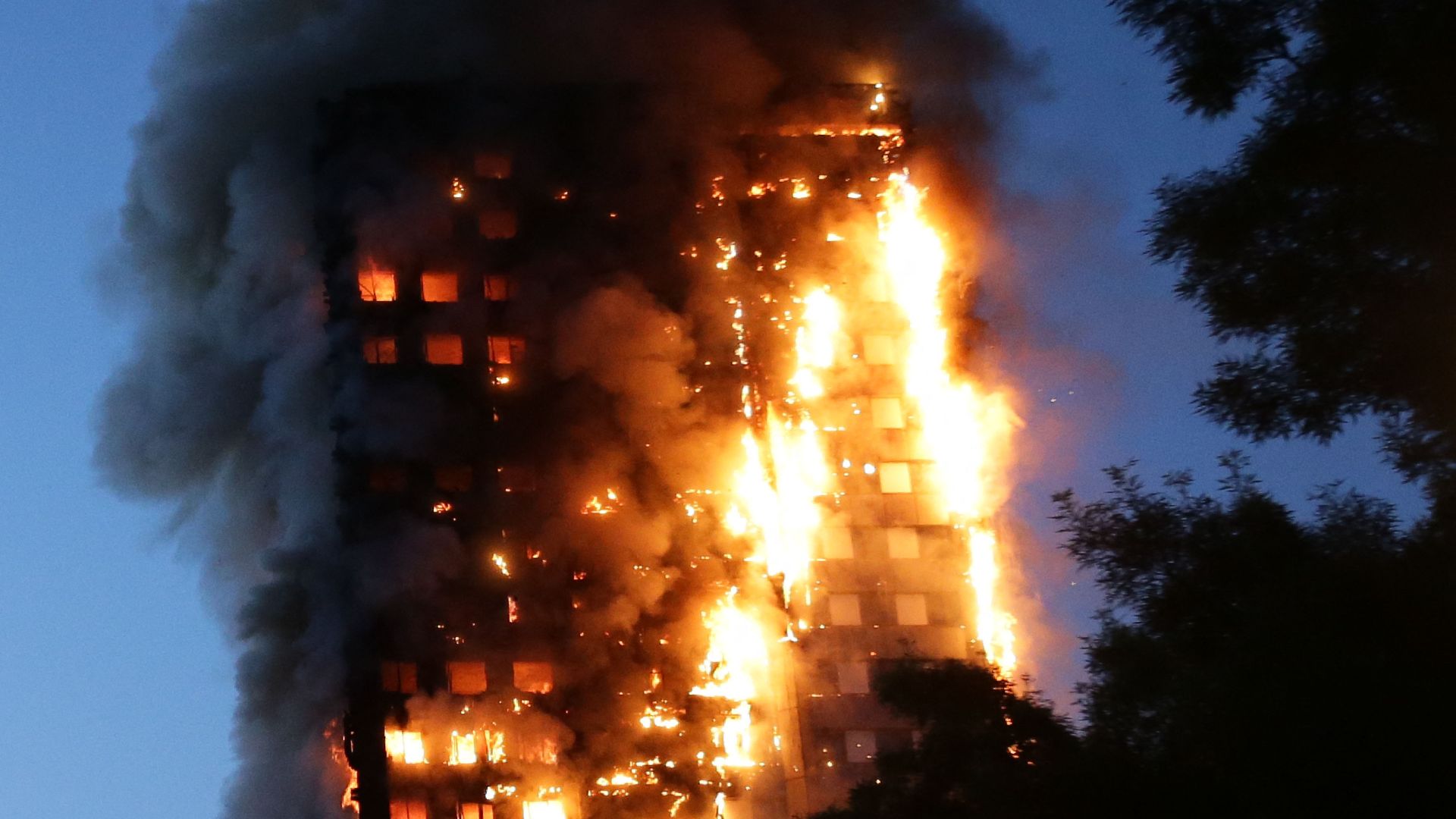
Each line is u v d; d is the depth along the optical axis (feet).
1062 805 95.76
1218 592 97.55
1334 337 90.68
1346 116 88.53
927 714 125.29
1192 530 100.07
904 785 129.49
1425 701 82.23
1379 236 87.92
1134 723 97.50
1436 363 86.99
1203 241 92.63
